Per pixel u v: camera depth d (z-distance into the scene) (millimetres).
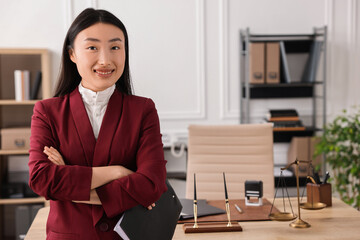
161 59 4438
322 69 4617
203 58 4465
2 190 4109
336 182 4402
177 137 4492
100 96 1644
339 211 2416
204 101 4496
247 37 4211
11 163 4125
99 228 1586
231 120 4555
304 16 4539
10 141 4035
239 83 4527
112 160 1623
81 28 1592
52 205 1638
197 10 4426
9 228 4504
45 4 4285
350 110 4668
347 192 4207
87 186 1553
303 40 4477
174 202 1779
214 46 4488
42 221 2318
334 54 4625
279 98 4602
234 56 4508
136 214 1603
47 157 1611
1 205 4375
